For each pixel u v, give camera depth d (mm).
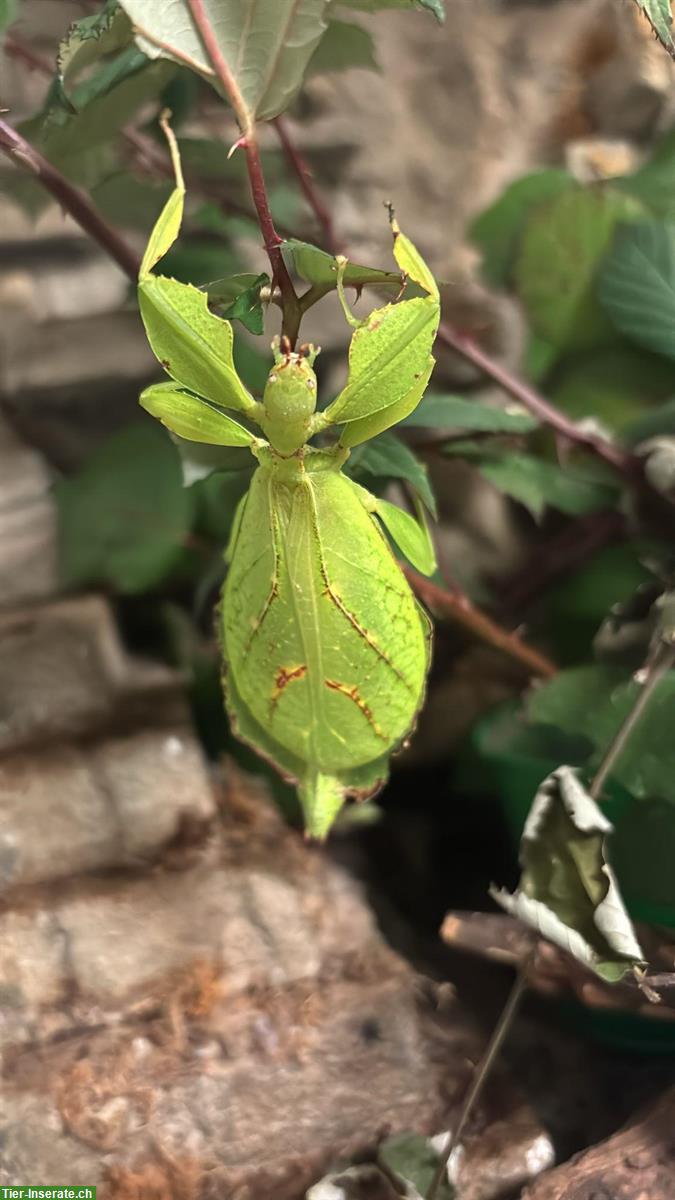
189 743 265
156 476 258
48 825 244
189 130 271
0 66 231
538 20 326
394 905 257
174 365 131
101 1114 198
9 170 213
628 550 234
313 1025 219
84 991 219
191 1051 212
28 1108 198
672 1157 171
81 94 166
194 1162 193
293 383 130
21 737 260
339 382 308
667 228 213
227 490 249
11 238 310
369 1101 205
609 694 200
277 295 133
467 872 268
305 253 129
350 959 234
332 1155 194
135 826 249
